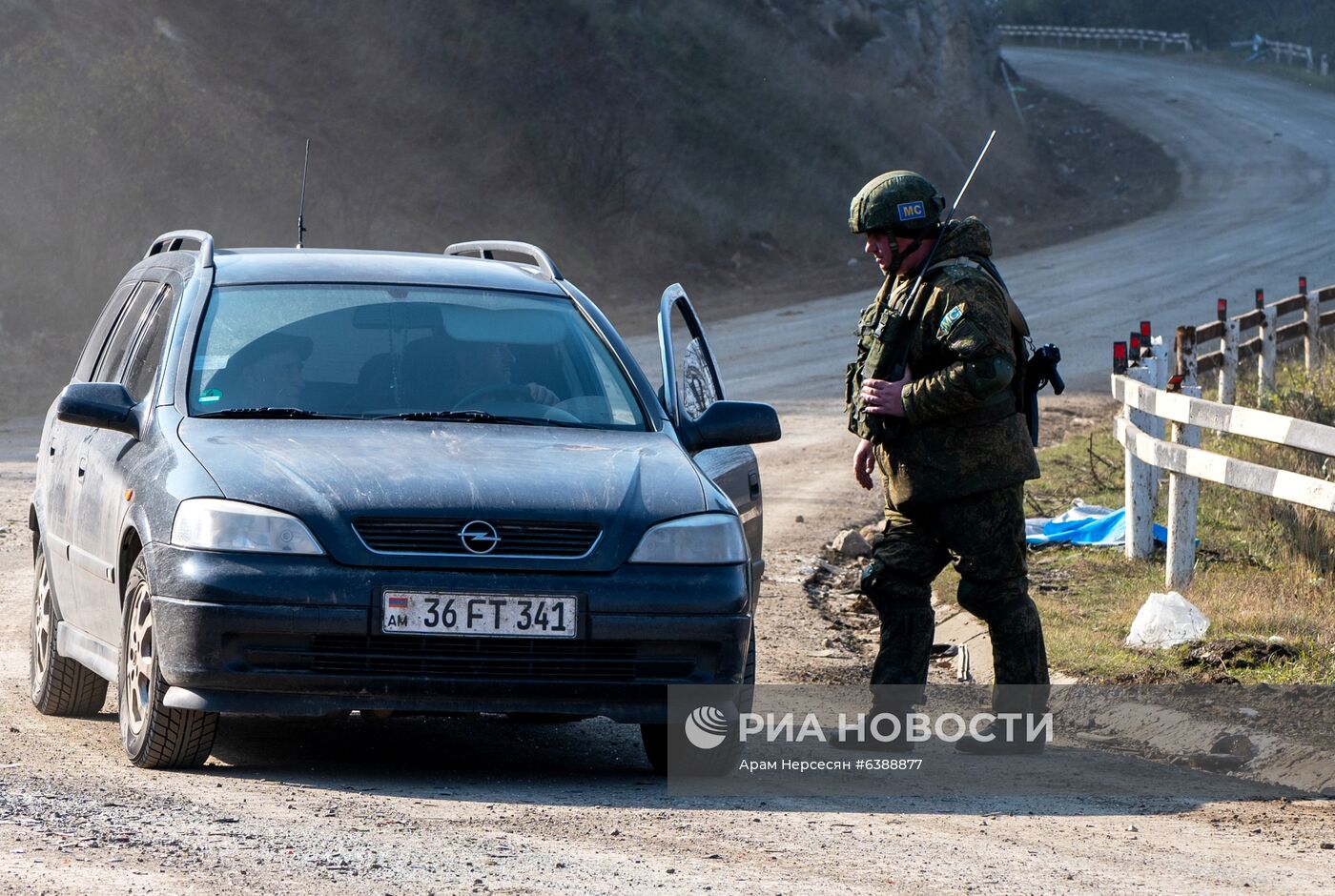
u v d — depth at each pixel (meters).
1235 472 21.48
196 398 13.61
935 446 14.42
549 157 92.75
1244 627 19.77
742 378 59.97
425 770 13.04
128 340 15.95
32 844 9.52
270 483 12.03
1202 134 159.38
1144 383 27.31
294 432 13.09
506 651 11.72
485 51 97.81
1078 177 146.12
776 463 41.19
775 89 121.81
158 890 8.59
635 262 91.00
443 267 15.77
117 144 60.72
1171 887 9.72
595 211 91.75
